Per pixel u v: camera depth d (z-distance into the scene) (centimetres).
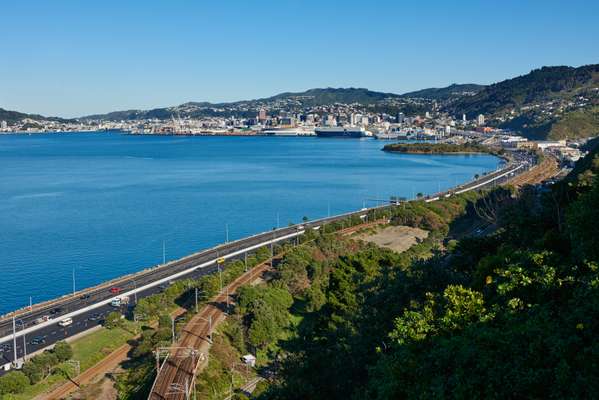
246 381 8500
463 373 3703
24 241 19150
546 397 3381
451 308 4841
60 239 19475
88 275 15712
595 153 19112
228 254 15900
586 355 3438
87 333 10412
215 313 10569
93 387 8250
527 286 4766
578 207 5384
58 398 8056
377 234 18600
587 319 3697
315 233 17112
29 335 10331
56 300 12419
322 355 7375
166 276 13975
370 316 7012
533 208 14025
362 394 5197
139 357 9144
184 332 9538
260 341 9556
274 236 18238
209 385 7869
